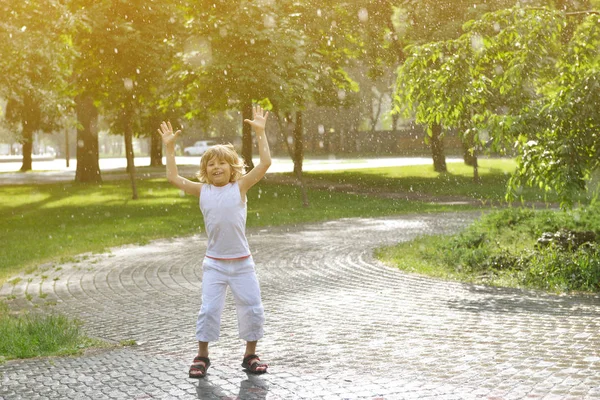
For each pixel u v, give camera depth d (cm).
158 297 1015
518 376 530
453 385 508
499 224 1538
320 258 1375
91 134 4234
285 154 8356
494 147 1116
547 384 506
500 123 1085
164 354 647
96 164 4259
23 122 4956
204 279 559
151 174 4997
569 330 703
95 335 771
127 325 823
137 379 547
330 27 3559
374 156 7181
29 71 2111
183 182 564
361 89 7381
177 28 2856
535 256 1149
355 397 481
